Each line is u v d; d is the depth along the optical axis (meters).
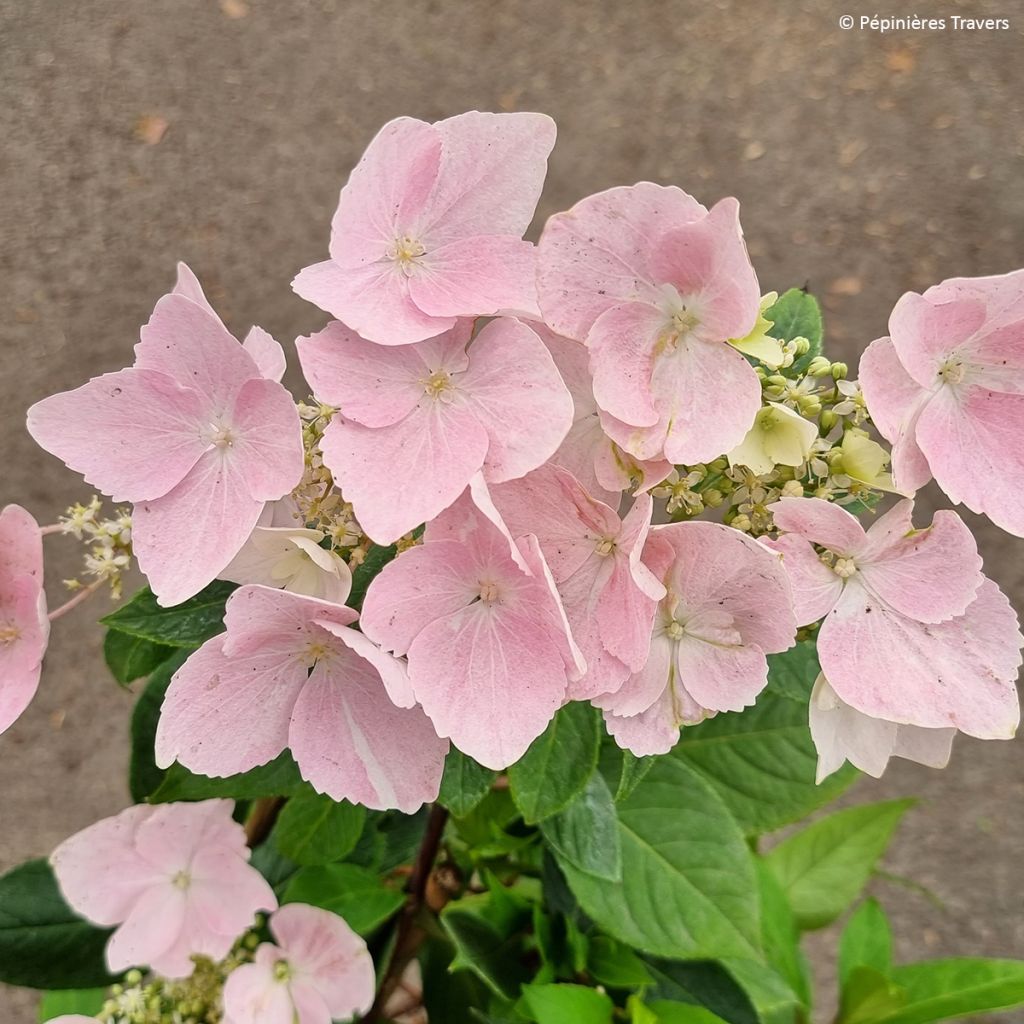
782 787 0.42
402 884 0.43
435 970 0.41
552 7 0.96
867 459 0.32
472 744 0.31
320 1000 0.36
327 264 0.31
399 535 0.30
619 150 0.92
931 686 0.32
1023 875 0.80
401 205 0.32
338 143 0.92
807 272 0.90
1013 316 0.31
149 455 0.32
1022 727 0.82
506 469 0.31
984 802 0.82
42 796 0.78
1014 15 0.97
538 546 0.30
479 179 0.32
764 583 0.31
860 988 0.42
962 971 0.42
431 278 0.32
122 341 0.87
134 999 0.36
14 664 0.33
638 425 0.31
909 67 0.95
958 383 0.32
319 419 0.32
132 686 0.79
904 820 0.82
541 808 0.34
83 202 0.90
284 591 0.30
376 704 0.32
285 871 0.41
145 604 0.33
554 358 0.32
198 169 0.91
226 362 0.31
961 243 0.91
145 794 0.38
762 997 0.42
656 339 0.32
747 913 0.38
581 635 0.32
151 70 0.94
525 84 0.94
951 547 0.32
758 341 0.32
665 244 0.31
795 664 0.37
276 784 0.36
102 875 0.35
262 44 0.95
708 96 0.94
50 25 0.95
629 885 0.38
